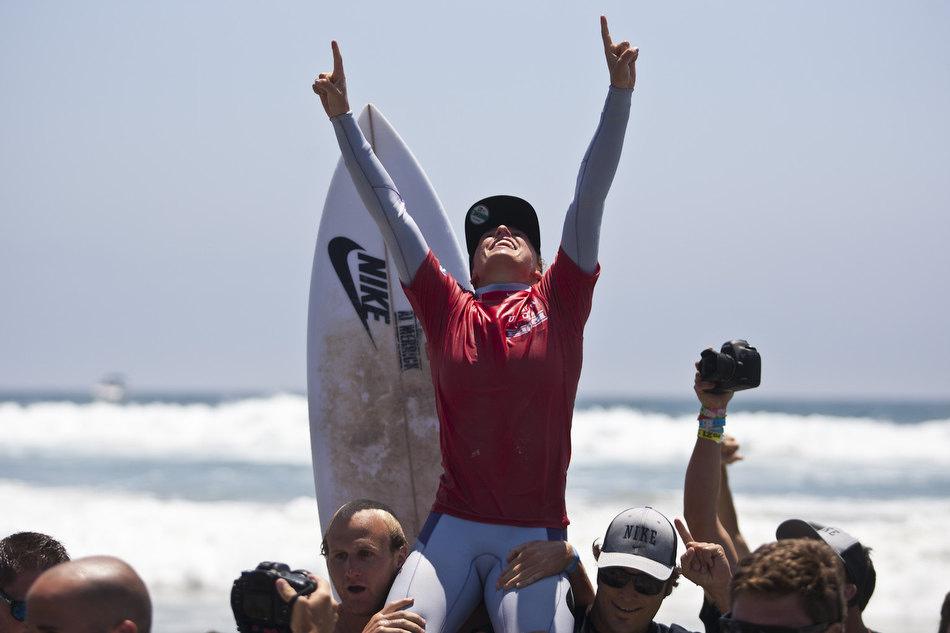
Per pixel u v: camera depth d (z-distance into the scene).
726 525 18.77
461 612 13.55
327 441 18.70
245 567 52.28
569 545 13.90
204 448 118.88
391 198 14.66
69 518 64.38
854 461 105.75
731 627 9.98
